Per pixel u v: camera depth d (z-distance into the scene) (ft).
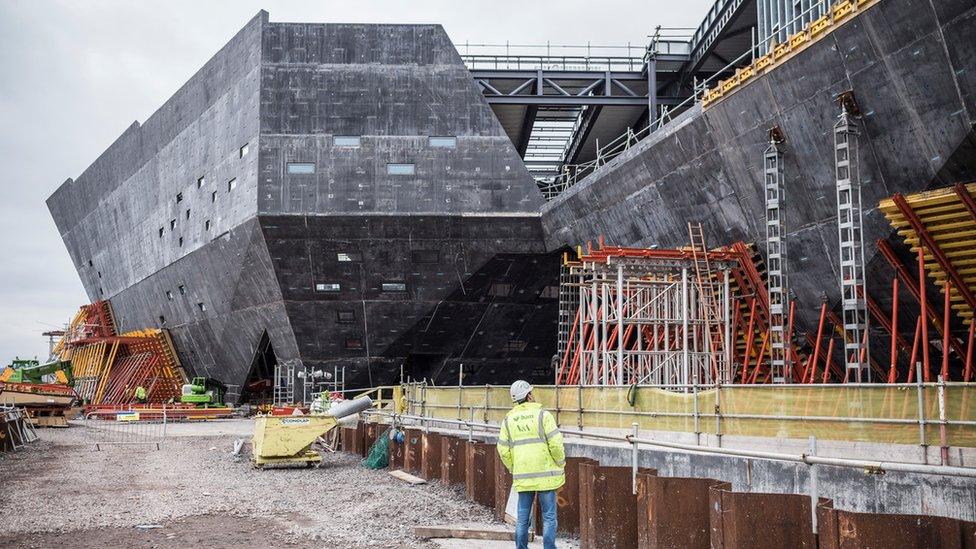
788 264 88.33
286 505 51.75
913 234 71.05
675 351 95.71
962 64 64.59
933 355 84.07
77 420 174.19
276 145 139.33
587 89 149.59
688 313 104.17
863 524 25.25
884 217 75.46
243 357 177.47
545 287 148.66
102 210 233.35
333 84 140.15
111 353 225.76
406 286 145.59
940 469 22.49
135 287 217.97
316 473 71.20
